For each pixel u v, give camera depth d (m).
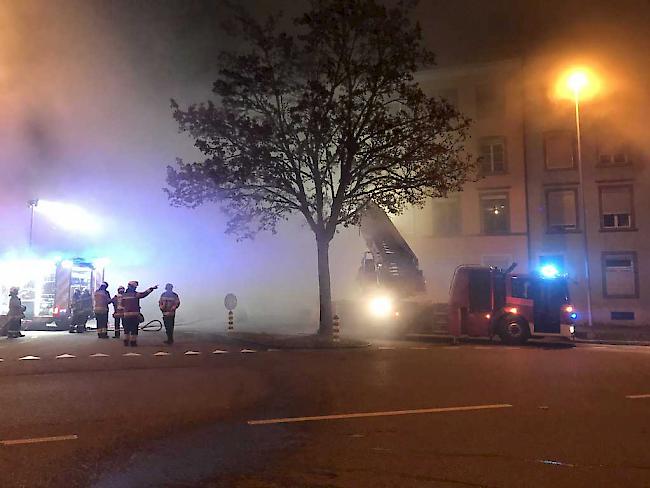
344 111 16.95
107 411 7.20
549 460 5.26
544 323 17.91
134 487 4.50
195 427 6.44
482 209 29.89
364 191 18.45
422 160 17.84
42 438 5.88
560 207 29.09
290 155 17.75
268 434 6.15
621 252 28.02
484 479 4.73
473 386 9.29
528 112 29.89
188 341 16.89
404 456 5.37
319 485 4.57
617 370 11.34
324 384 9.44
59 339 17.03
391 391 8.80
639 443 5.84
